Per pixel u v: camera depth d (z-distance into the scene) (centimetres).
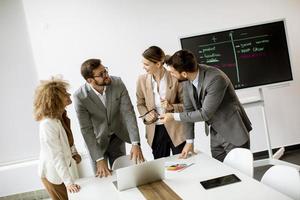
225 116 276
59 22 427
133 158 297
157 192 219
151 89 321
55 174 246
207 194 204
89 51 437
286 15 464
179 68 260
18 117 446
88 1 429
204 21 454
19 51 435
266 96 471
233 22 458
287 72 416
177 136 321
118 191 231
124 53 444
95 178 266
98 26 434
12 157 448
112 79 311
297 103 477
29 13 421
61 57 432
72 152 285
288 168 201
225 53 412
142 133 455
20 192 428
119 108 317
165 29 447
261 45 412
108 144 323
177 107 312
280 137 479
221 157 297
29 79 441
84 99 297
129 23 440
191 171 248
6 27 429
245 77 414
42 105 239
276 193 189
